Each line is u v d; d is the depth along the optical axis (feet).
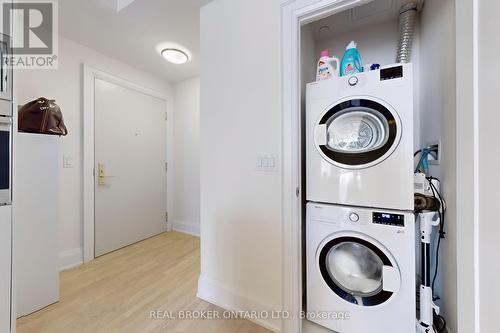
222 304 5.23
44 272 5.26
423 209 3.93
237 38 4.95
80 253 7.61
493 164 1.82
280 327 4.48
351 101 4.26
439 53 4.36
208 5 5.43
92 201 7.93
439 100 4.37
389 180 3.97
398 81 3.91
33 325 4.63
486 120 1.90
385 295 4.01
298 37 4.35
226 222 5.20
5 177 3.95
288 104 4.33
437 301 4.50
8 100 4.00
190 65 9.18
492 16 1.80
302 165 5.39
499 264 1.74
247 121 4.84
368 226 4.10
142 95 9.78
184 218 10.91
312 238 4.68
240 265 5.01
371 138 4.34
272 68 4.51
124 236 9.03
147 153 10.03
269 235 4.62
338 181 4.40
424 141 5.31
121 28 6.66
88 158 7.83
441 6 4.26
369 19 6.10
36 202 5.23
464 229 2.19
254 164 4.76
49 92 6.89
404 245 3.86
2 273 3.90
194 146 10.55
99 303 5.38
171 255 8.23
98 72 8.09
